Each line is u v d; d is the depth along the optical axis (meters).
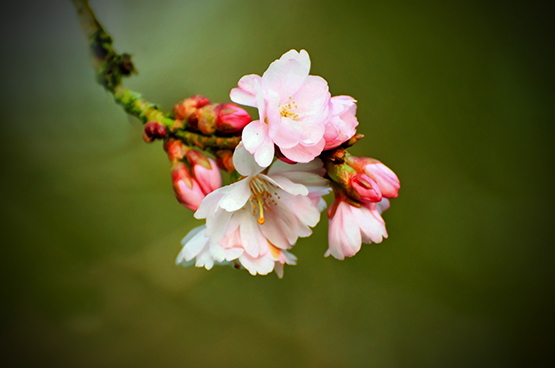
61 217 0.44
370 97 0.47
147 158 0.44
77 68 0.43
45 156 0.43
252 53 0.45
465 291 0.47
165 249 0.44
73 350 0.44
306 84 0.35
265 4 0.46
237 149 0.35
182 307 0.44
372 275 0.46
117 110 0.43
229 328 0.45
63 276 0.43
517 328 0.46
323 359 0.45
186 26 0.44
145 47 0.44
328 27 0.47
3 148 0.43
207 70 0.44
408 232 0.47
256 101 0.35
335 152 0.36
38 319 0.43
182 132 0.37
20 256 0.43
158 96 0.44
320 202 0.38
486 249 0.47
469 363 0.46
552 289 0.47
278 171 0.36
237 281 0.45
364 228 0.36
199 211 0.36
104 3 0.43
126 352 0.44
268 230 0.36
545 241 0.47
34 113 0.43
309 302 0.46
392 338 0.46
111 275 0.44
